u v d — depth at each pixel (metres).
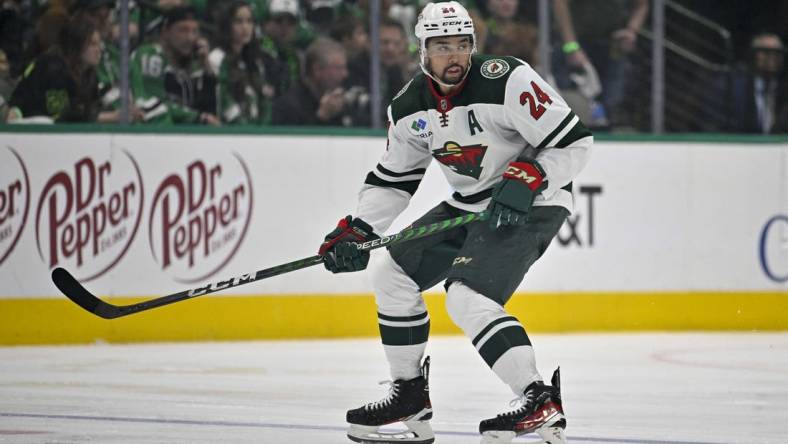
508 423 10.92
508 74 11.52
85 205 25.44
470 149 11.91
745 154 28.81
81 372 20.16
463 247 11.57
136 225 25.67
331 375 19.77
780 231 28.97
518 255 11.35
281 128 26.52
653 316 28.39
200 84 27.48
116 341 25.50
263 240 26.41
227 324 26.12
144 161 25.75
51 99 26.56
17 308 25.08
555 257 27.80
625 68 29.84
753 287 28.84
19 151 25.14
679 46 30.33
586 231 28.00
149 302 12.84
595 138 28.11
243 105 27.84
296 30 28.00
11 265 25.05
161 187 25.81
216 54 27.55
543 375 19.95
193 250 25.95
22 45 26.38
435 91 11.81
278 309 26.47
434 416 15.26
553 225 11.71
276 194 26.50
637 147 28.31
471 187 12.28
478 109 11.61
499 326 11.01
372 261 26.92
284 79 28.06
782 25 30.88
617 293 28.20
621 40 29.73
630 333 27.89
